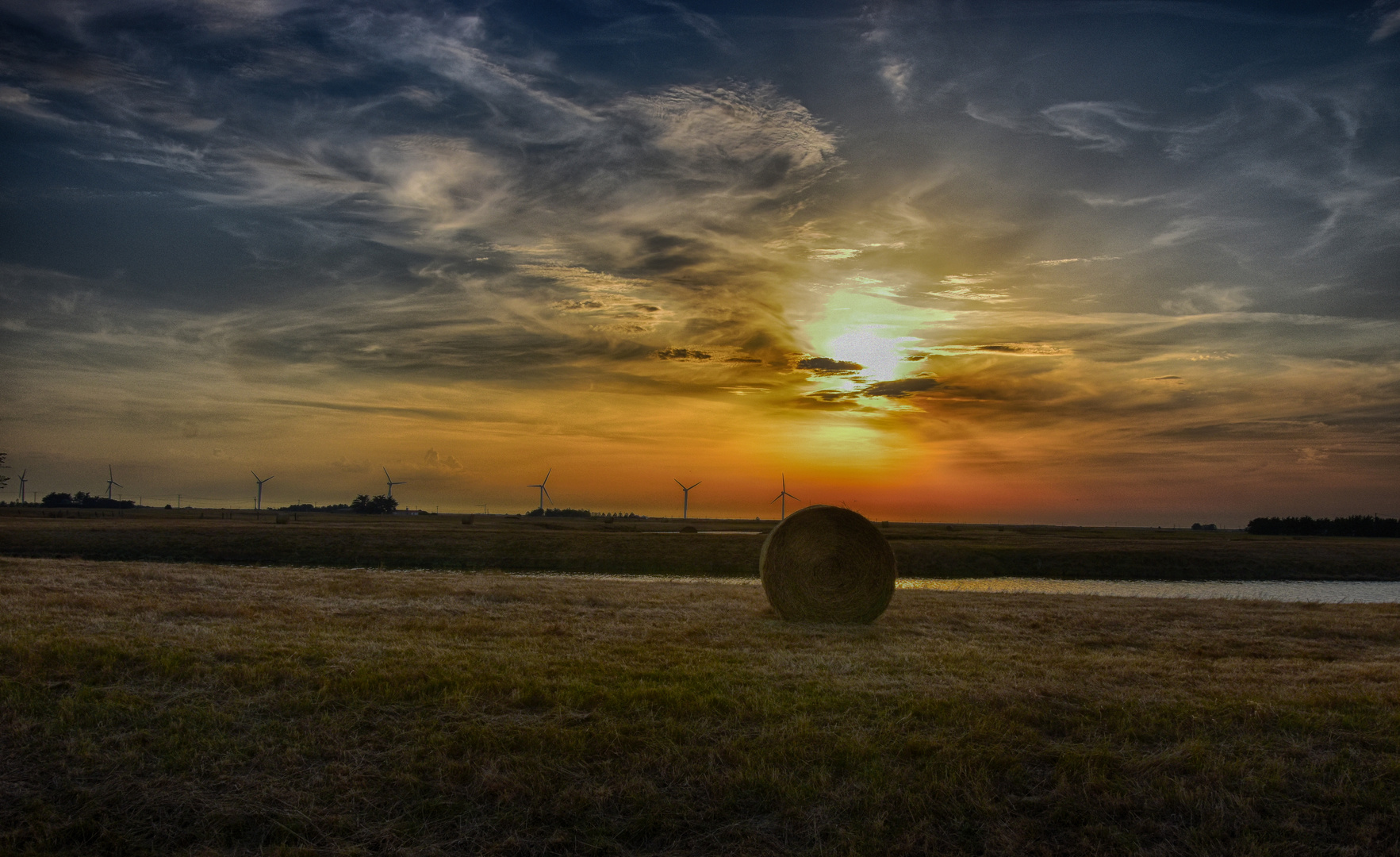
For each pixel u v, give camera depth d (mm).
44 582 17578
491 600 17938
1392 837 6660
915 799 7008
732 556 41312
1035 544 52031
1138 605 20000
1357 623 16359
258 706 8734
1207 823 6789
